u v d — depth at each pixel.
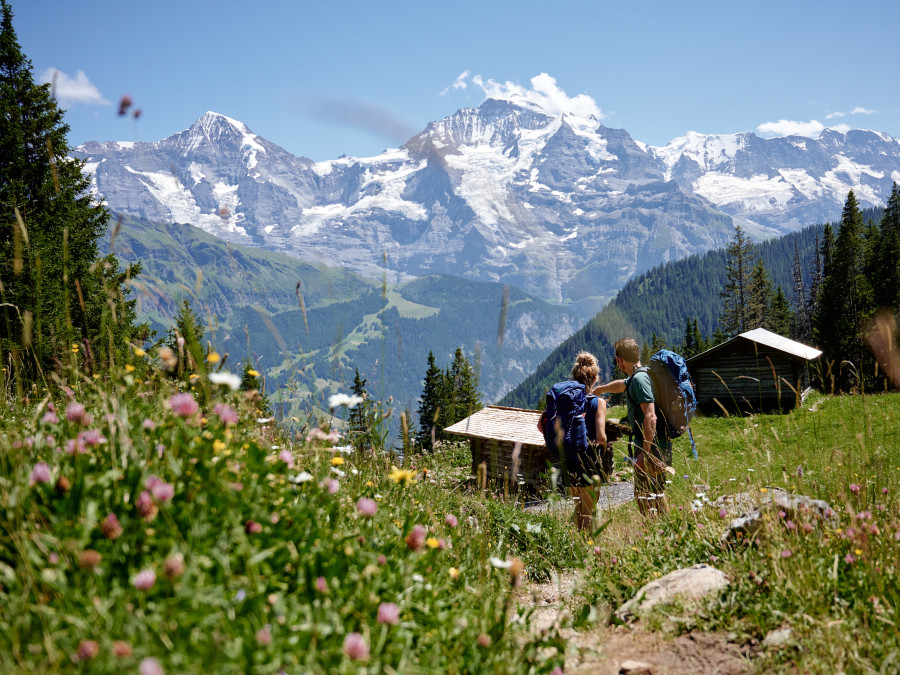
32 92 17.64
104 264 2.88
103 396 2.52
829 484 4.18
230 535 2.17
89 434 2.47
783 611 3.10
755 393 40.53
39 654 1.67
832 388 4.51
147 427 2.61
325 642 1.95
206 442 2.47
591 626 3.21
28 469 2.29
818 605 3.02
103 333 2.79
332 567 2.29
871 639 2.72
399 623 2.20
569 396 5.43
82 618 1.78
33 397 3.10
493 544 3.94
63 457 2.39
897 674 2.50
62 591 1.79
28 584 1.80
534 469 16.80
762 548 3.72
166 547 2.03
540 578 4.40
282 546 2.27
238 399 2.82
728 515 4.51
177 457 2.41
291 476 2.79
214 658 1.62
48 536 1.92
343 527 2.87
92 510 1.99
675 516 4.80
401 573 2.51
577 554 4.50
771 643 2.87
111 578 1.96
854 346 65.69
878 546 3.39
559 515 5.20
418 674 2.00
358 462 3.78
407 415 3.61
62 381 2.72
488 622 2.53
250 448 2.59
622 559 4.28
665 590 3.56
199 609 1.86
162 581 1.87
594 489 4.76
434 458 5.16
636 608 3.48
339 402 3.11
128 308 2.83
